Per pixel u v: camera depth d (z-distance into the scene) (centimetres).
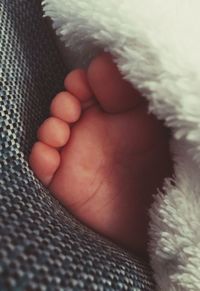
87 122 11
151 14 10
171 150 10
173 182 10
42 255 7
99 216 11
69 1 10
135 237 11
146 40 9
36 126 11
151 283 10
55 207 9
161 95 9
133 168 11
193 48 9
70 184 11
